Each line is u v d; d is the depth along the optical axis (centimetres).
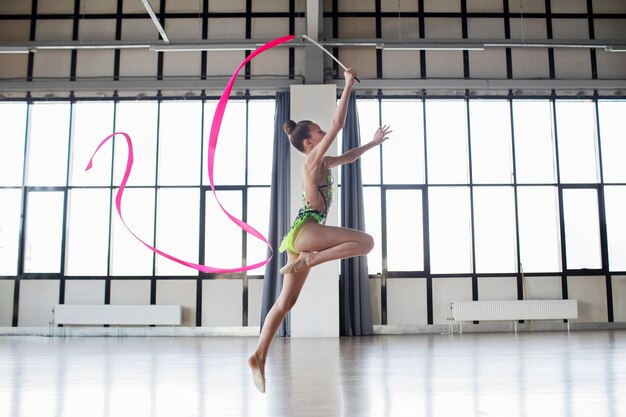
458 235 1011
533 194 1020
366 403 306
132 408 299
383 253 997
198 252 1000
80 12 1025
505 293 995
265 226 1004
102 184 1017
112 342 827
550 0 1037
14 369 489
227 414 280
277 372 455
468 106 1033
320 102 962
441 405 296
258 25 1019
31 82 996
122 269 999
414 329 980
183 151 1023
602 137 1036
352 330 944
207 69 1020
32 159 1024
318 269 916
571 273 1005
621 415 265
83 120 1033
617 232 1020
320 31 985
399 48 911
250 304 982
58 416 278
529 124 1035
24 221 1007
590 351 604
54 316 962
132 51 1027
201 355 612
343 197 973
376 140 283
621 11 1036
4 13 1026
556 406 290
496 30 1031
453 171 1023
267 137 1023
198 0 1023
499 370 450
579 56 1034
